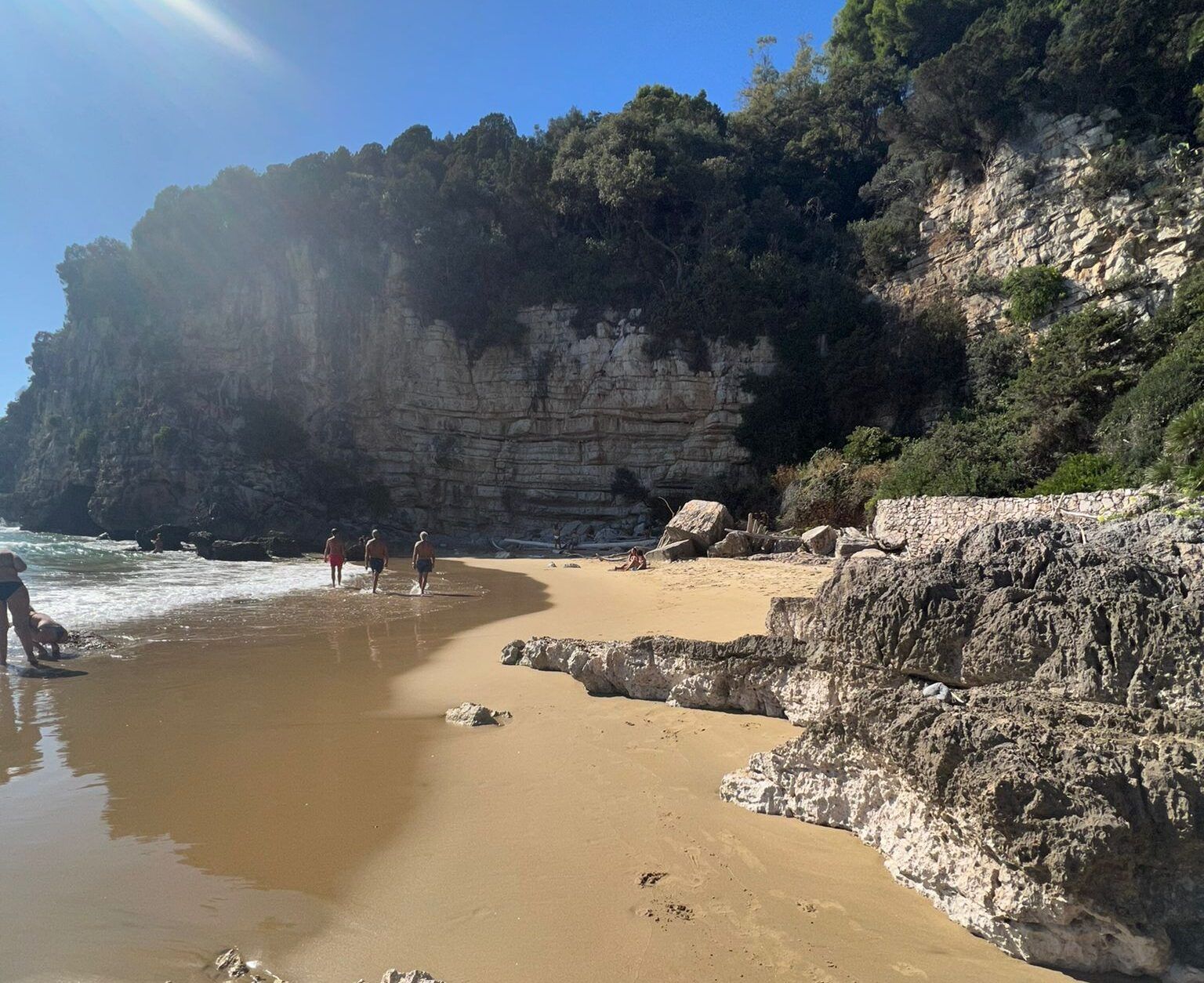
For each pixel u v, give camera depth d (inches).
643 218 1695.4
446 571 981.2
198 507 1568.7
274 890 152.0
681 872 155.3
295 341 1683.1
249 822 184.4
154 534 1365.7
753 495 1344.7
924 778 139.5
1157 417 657.6
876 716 160.7
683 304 1546.5
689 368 1540.4
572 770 213.9
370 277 1686.8
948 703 164.2
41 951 131.4
